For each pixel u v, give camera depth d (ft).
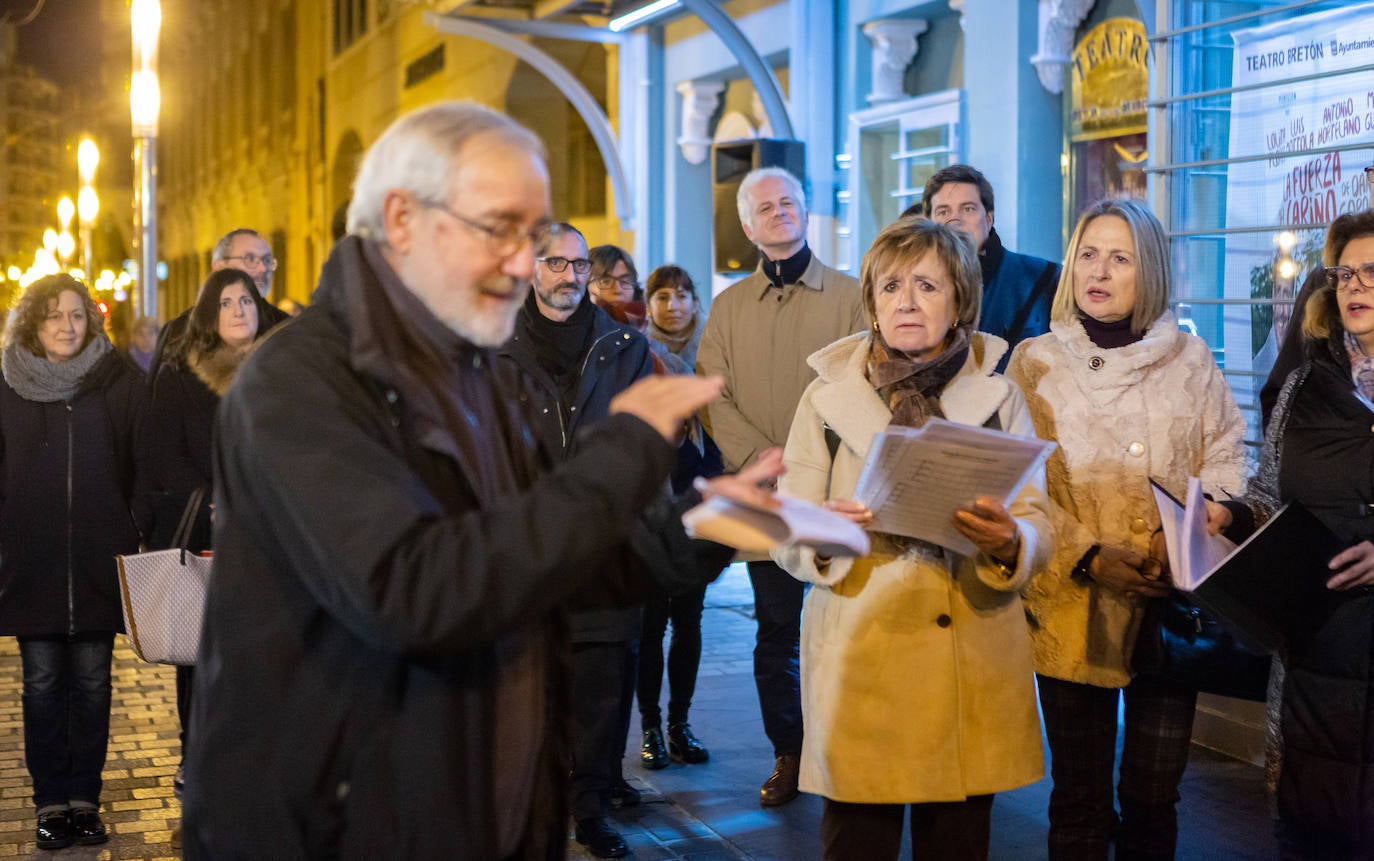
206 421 16.47
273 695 6.39
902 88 33.99
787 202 17.33
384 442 6.46
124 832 16.38
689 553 7.80
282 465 6.13
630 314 20.04
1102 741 12.44
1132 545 12.21
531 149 6.66
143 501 16.43
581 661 15.38
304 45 103.24
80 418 16.48
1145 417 12.36
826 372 11.14
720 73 42.09
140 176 33.42
